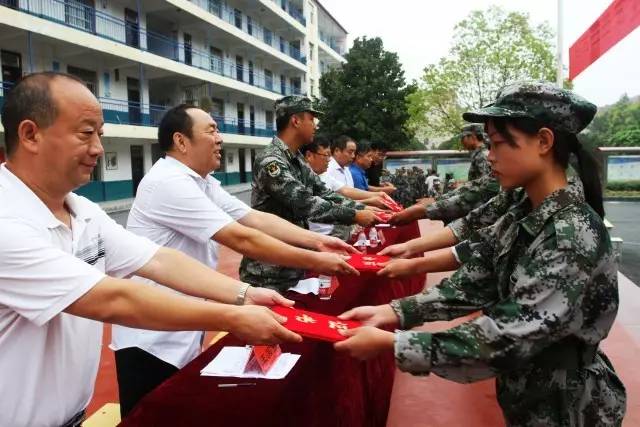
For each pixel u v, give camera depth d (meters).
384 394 2.75
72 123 1.18
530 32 20.81
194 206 2.04
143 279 2.07
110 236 1.50
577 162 1.28
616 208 15.30
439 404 2.64
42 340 1.19
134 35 17.02
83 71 15.16
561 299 1.12
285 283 2.88
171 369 2.06
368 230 4.50
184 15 18.47
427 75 22.14
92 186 15.79
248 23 25.05
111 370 3.30
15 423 1.19
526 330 1.12
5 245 1.10
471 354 1.15
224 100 23.73
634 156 16.77
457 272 1.55
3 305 1.14
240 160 26.52
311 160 4.53
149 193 2.08
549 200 1.22
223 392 1.53
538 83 1.22
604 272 1.18
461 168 15.63
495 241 1.46
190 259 1.66
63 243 1.27
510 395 1.28
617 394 1.31
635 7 4.75
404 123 22.36
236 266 6.81
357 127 21.56
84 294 1.14
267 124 28.94
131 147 17.70
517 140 1.22
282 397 1.49
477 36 21.19
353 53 22.58
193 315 1.25
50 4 13.27
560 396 1.21
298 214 2.88
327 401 1.83
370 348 1.27
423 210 3.18
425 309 1.49
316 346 1.82
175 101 20.50
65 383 1.25
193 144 2.16
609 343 3.34
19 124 1.18
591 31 5.86
